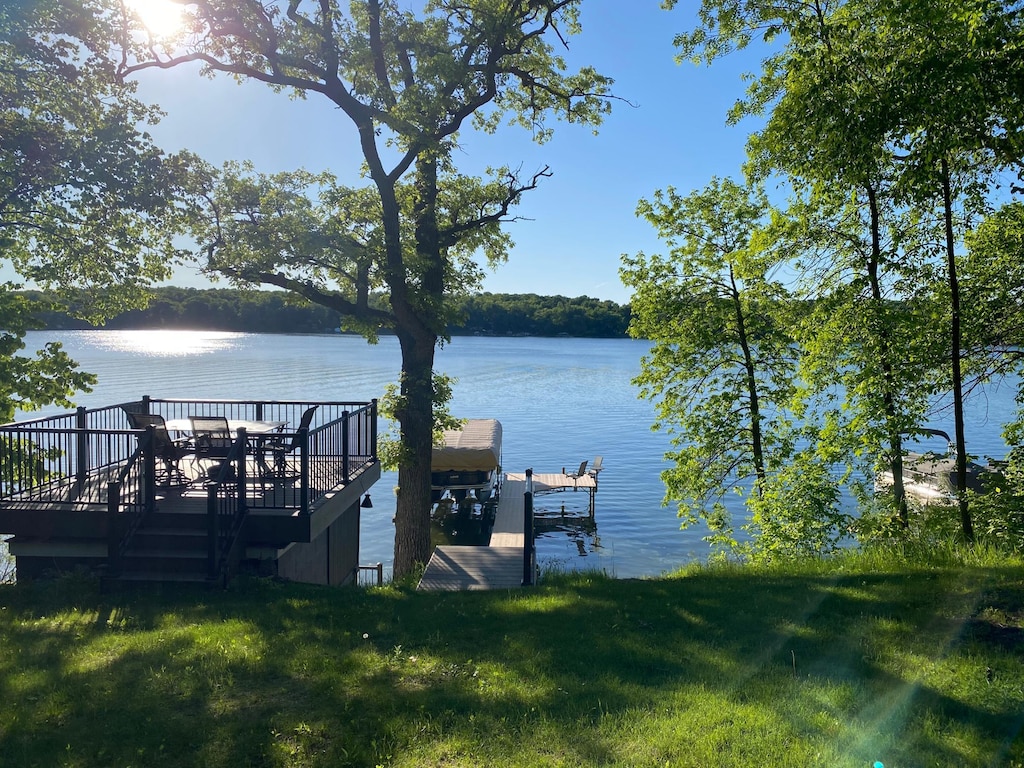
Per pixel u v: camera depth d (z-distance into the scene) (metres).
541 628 6.87
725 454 17.50
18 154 12.92
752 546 14.85
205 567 8.79
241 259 14.17
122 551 8.76
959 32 7.12
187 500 9.95
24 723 4.84
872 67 7.90
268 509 9.66
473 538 26.61
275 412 38.47
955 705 4.65
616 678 5.42
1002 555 9.20
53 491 10.39
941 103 7.15
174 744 4.55
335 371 70.19
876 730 4.37
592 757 4.18
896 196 8.36
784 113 8.34
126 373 64.25
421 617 7.42
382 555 22.34
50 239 14.58
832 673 5.34
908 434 12.10
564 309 171.38
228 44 14.59
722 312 17.23
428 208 15.99
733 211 17.00
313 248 13.94
